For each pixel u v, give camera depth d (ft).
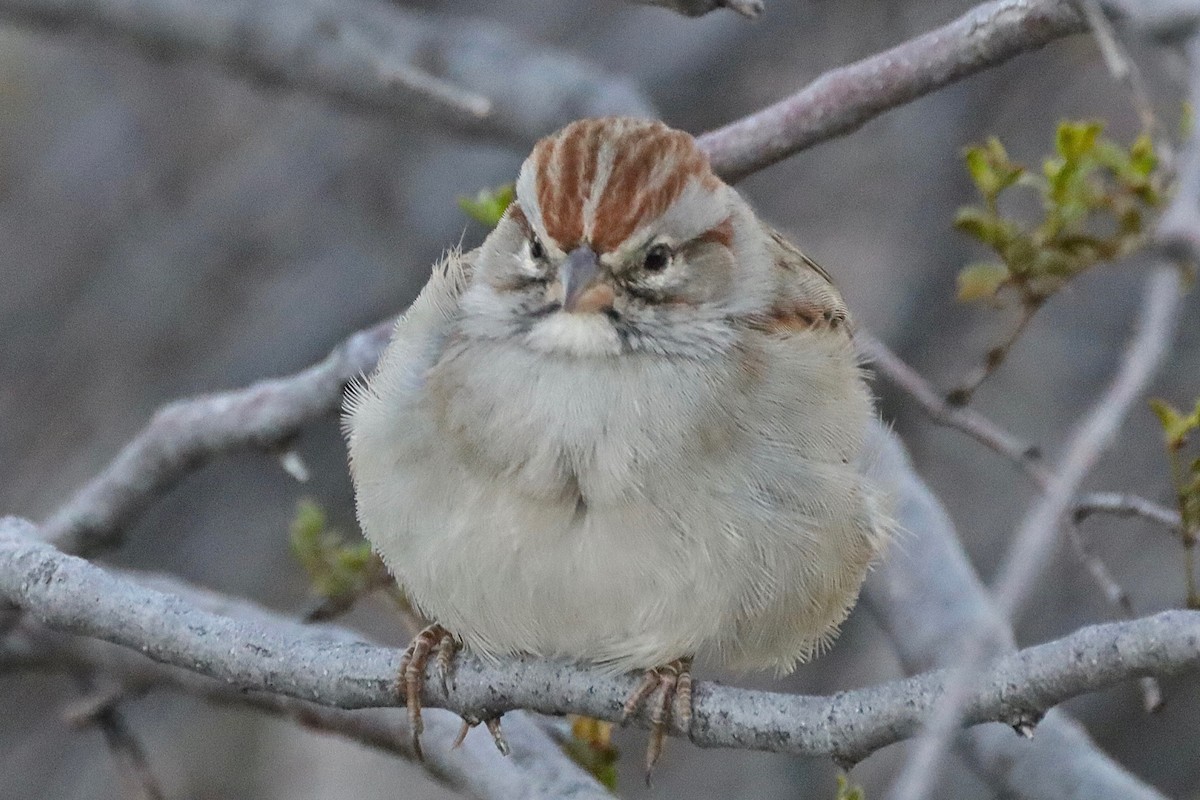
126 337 50.37
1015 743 33.94
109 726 38.19
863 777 47.83
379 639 49.26
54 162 52.44
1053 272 33.19
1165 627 20.93
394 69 35.09
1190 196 17.94
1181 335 49.08
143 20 46.62
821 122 32.04
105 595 26.89
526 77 45.93
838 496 27.78
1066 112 50.88
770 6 51.80
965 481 50.47
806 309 29.32
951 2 50.80
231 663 26.73
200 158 52.49
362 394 29.12
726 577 26.86
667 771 49.32
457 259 29.76
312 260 51.03
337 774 53.06
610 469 26.63
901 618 35.58
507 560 26.73
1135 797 32.99
